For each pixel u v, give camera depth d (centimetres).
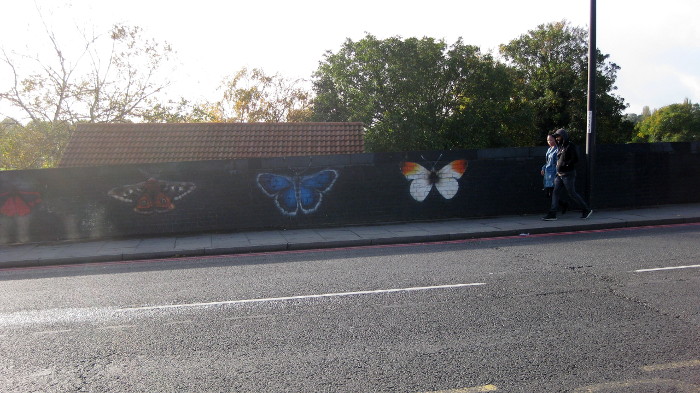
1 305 683
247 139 1822
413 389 389
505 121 3431
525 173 1358
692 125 10138
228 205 1264
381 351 466
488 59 3434
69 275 888
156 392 400
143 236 1243
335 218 1297
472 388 387
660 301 584
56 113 2455
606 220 1179
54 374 442
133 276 848
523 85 4481
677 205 1416
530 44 4678
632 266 756
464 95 3331
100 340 524
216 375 427
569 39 4659
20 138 2356
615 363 423
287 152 1762
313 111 3722
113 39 2494
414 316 562
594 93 1288
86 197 1227
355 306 608
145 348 496
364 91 3166
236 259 977
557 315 548
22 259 1015
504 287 667
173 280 798
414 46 3158
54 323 587
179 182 1249
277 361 452
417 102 3170
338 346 482
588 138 1301
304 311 596
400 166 1310
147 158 1698
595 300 597
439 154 1324
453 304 601
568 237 1050
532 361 432
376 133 2995
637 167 1395
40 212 1217
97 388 412
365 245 1075
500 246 979
